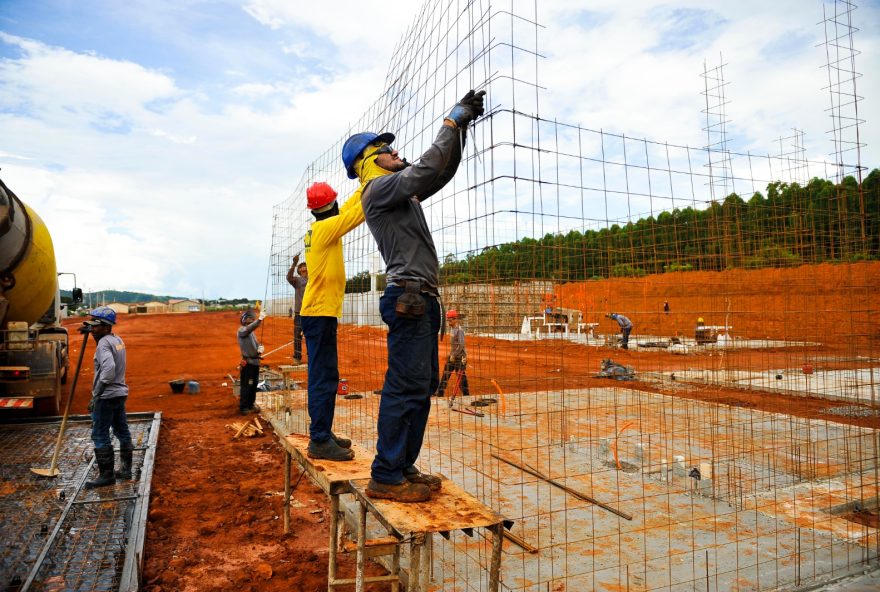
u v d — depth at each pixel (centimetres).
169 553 461
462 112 294
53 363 958
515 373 1315
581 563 388
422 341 301
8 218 879
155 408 1113
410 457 318
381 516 282
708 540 422
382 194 295
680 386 1169
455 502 302
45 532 488
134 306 8044
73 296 1425
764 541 421
